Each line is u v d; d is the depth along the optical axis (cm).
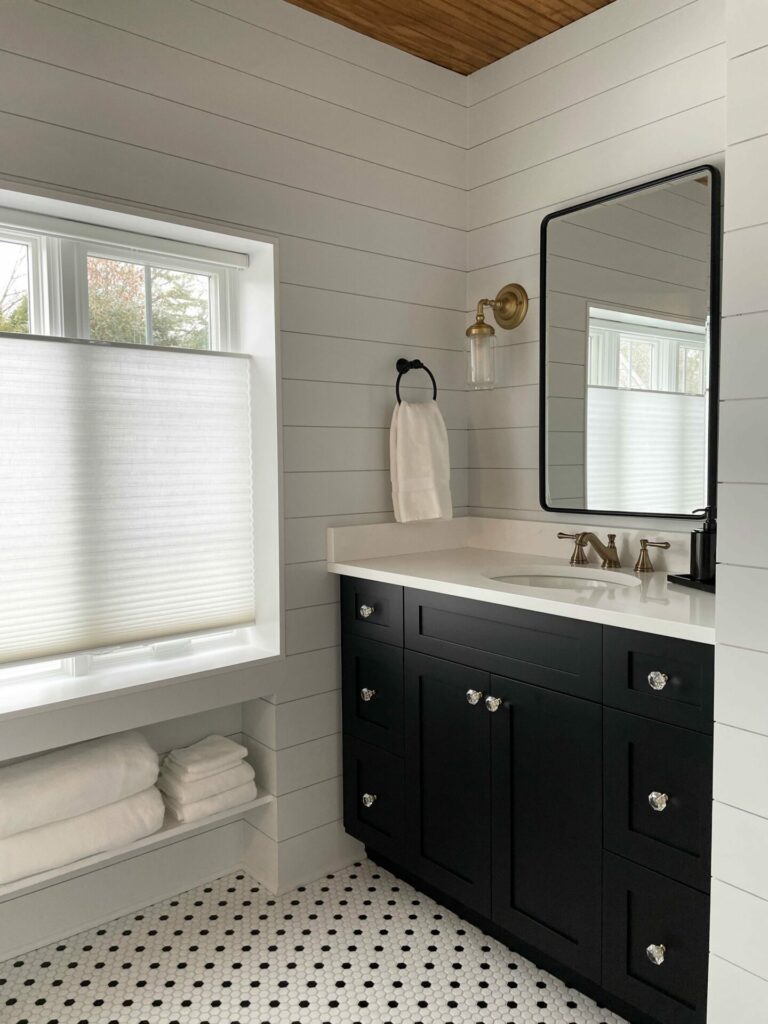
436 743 220
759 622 145
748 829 149
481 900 209
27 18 186
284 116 231
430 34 249
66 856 195
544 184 254
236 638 247
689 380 213
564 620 183
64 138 192
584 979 194
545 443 254
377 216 254
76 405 202
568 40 244
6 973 205
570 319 245
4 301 201
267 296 227
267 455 232
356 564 243
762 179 144
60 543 201
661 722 165
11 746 187
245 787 232
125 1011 190
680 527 222
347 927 224
